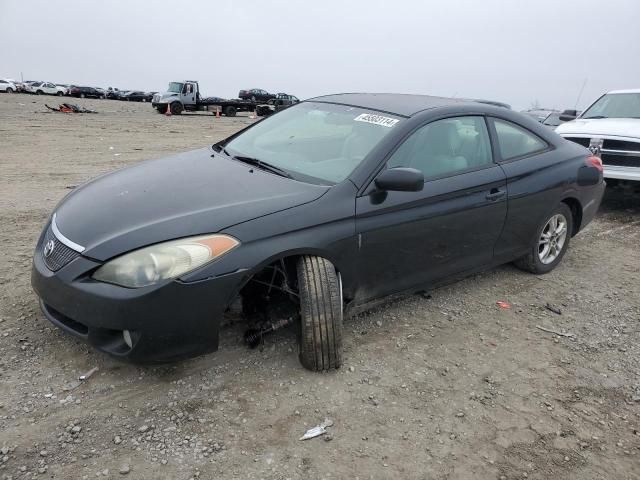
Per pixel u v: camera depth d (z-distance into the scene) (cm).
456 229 386
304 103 465
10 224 557
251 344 331
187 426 268
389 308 407
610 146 737
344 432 272
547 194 455
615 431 290
